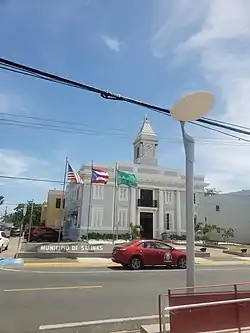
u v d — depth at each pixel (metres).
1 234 23.59
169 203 42.53
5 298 8.95
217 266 19.58
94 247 21.97
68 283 11.58
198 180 47.91
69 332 6.44
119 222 39.56
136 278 13.27
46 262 18.22
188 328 4.76
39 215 76.12
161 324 5.11
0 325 6.68
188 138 5.92
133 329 6.67
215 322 4.91
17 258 19.33
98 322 7.08
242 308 5.14
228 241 45.03
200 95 5.58
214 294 5.30
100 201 39.31
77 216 40.53
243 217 43.78
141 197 41.47
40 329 6.54
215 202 48.06
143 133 46.44
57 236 37.50
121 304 8.70
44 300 8.85
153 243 17.27
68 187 49.78
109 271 15.35
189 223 5.62
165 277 13.73
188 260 5.52
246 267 19.20
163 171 43.47
